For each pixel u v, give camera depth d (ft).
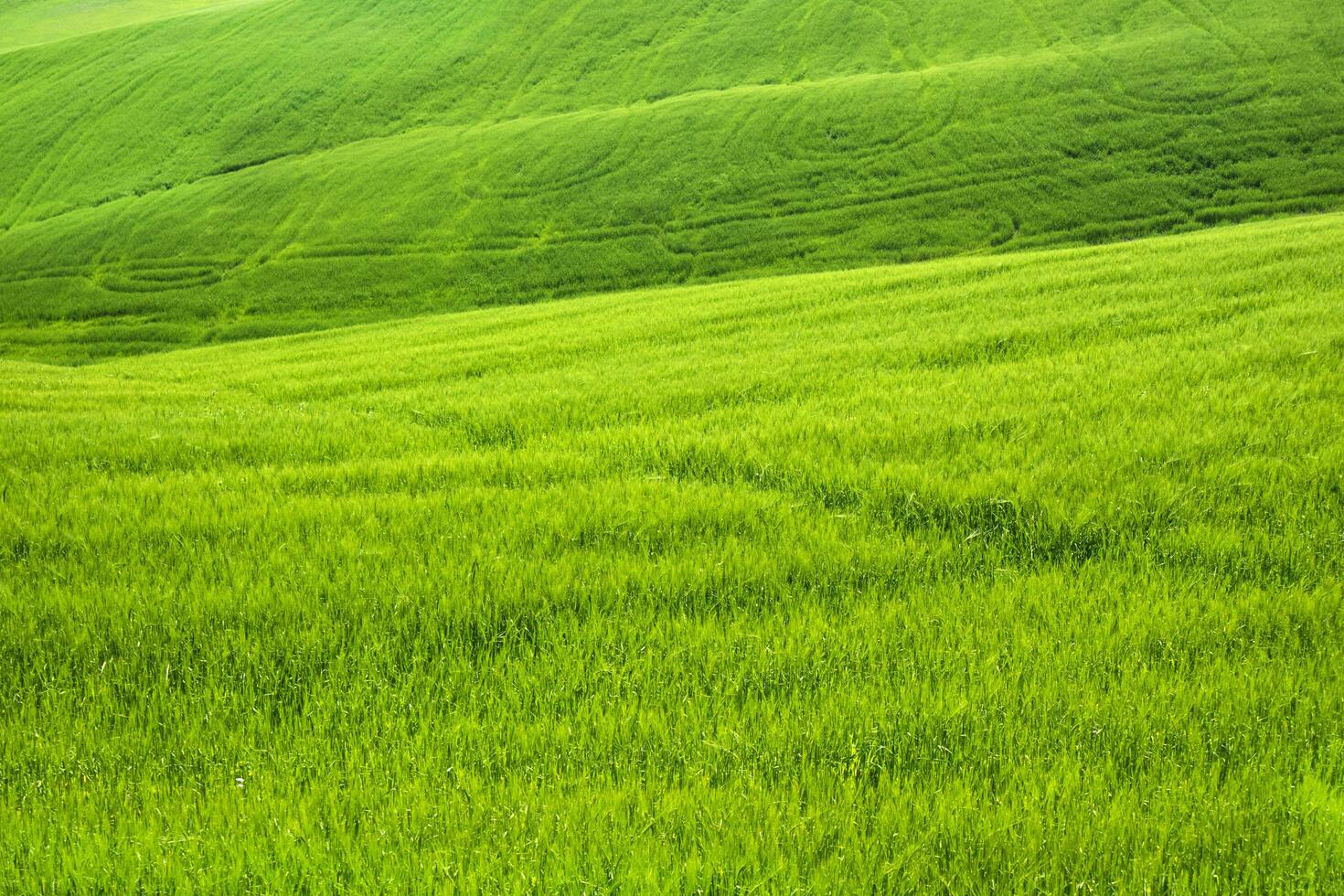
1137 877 11.04
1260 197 169.48
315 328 175.11
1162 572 20.10
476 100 261.65
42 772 13.93
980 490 24.47
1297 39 210.59
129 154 253.85
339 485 28.45
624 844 11.57
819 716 14.75
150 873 11.24
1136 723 14.26
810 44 259.19
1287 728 14.15
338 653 17.56
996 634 17.46
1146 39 223.92
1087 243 167.94
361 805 12.82
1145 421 29.53
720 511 24.07
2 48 357.61
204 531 23.71
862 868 11.23
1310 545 20.62
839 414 34.40
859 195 194.39
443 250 195.93
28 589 19.63
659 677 16.55
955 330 50.96
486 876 11.00
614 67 265.75
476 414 40.32
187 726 15.24
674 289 108.17
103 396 53.16
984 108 209.97
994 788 13.08
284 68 278.05
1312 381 32.45
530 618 18.84
